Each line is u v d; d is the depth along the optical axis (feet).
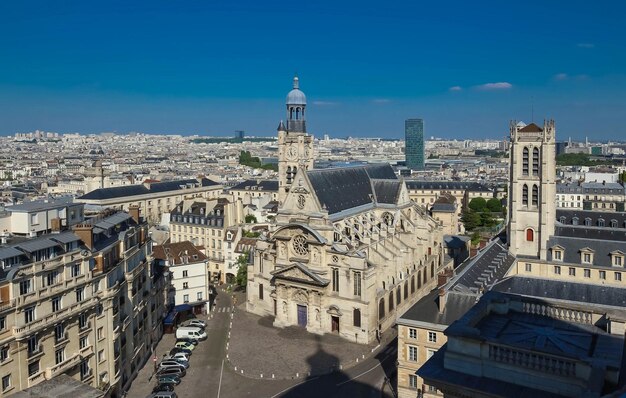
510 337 163.43
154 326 469.16
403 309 531.09
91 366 337.72
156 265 501.56
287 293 505.66
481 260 453.58
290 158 612.29
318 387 384.68
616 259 480.64
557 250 506.89
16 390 280.72
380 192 614.75
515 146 525.34
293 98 623.77
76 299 325.01
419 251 577.02
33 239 321.11
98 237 384.47
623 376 134.00
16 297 282.56
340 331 479.00
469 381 144.15
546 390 136.56
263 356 440.45
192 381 399.65
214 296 627.05
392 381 389.60
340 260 476.13
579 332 167.12
